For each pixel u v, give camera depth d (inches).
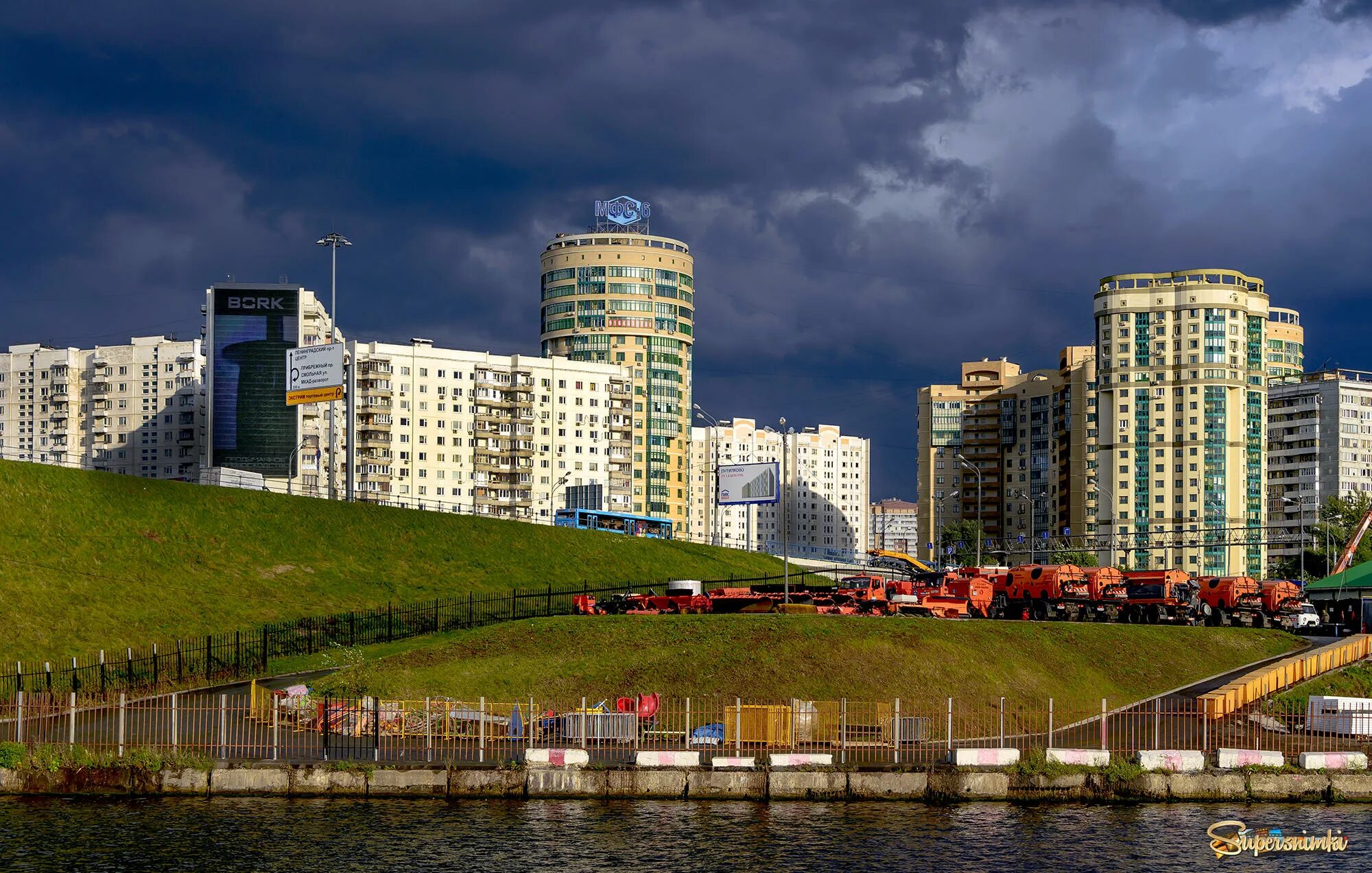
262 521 5049.2
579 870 1979.6
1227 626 4062.5
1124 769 2368.4
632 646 3201.3
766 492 5585.6
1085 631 3496.6
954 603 4097.0
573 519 7007.9
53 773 2324.1
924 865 2021.4
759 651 3090.6
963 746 2615.7
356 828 2156.7
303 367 6131.9
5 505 4446.4
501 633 3353.8
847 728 2719.0
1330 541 7495.1
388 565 5049.2
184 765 2335.1
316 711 2659.9
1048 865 2031.3
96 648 3747.5
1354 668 3262.8
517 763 2342.5
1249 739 2706.7
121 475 4960.6
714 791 2325.3
